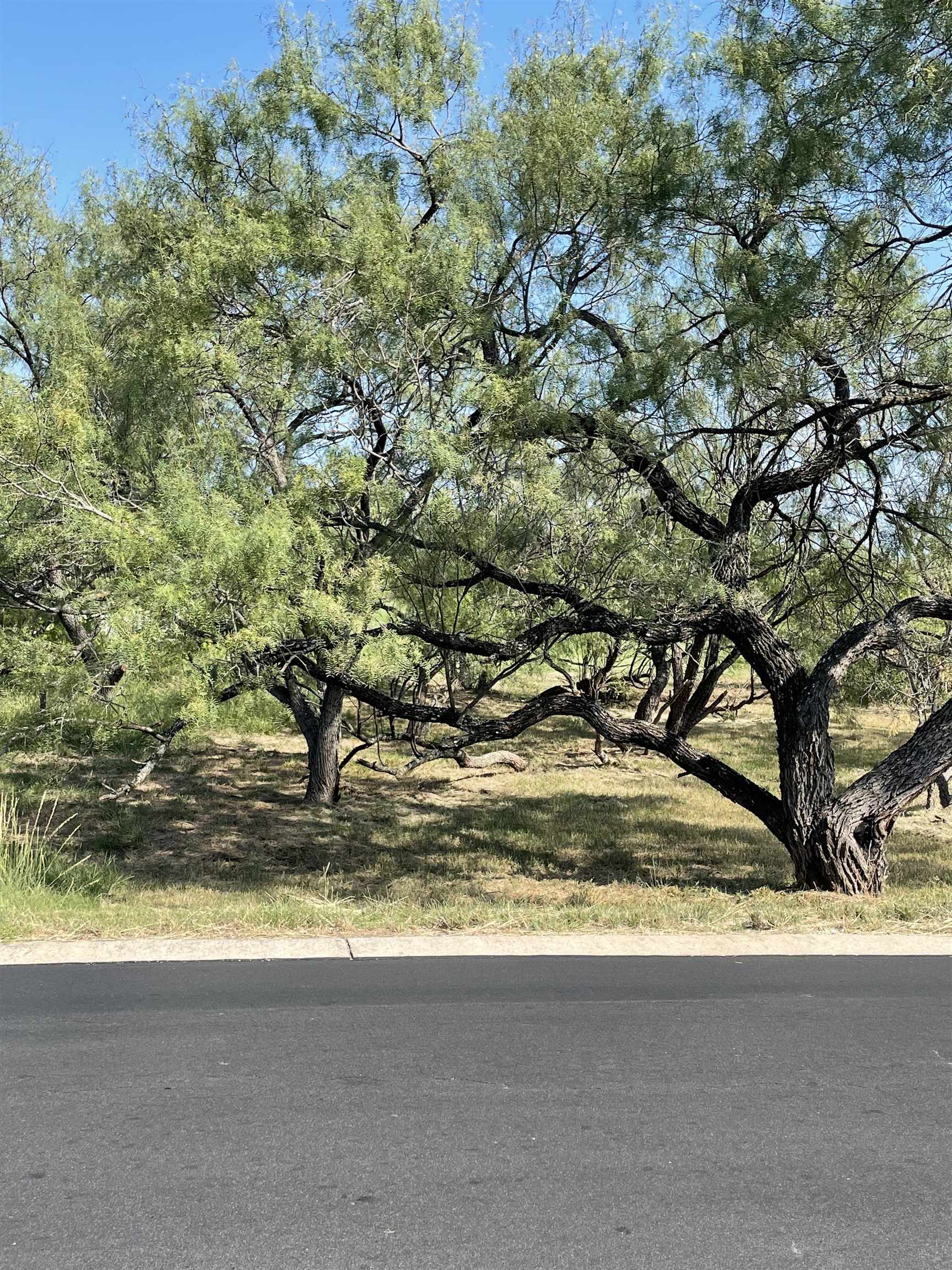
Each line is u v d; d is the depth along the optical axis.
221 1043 4.60
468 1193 3.35
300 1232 3.12
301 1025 4.84
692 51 9.58
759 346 8.74
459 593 10.51
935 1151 3.67
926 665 11.45
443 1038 4.69
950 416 9.16
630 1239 3.11
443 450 7.82
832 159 8.57
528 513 8.68
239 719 16.14
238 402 8.62
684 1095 4.10
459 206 9.77
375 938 6.63
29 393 9.42
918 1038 4.77
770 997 5.40
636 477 9.73
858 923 7.46
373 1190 3.36
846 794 10.22
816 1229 3.17
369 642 8.50
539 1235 3.12
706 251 9.55
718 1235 3.13
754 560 11.15
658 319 9.73
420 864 12.80
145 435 9.84
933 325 9.09
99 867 10.73
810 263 8.59
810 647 12.51
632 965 6.06
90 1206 3.25
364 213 9.05
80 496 8.40
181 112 11.27
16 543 9.65
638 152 9.74
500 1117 3.89
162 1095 4.04
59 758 17.02
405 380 8.61
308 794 16.00
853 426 10.05
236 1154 3.58
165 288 8.85
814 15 8.42
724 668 17.70
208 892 10.27
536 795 17.50
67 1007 5.11
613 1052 4.55
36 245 14.55
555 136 9.55
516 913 7.79
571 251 9.98
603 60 10.19
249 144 11.20
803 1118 3.91
